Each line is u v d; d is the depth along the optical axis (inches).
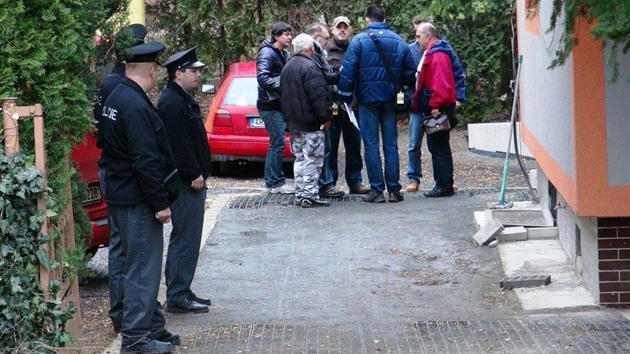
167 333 265.0
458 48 717.3
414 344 264.8
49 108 232.1
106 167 252.7
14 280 217.9
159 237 252.1
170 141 288.5
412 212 442.9
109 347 269.3
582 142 274.7
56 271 238.1
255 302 314.3
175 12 733.3
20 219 219.6
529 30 407.2
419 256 368.8
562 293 306.3
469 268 350.9
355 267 355.9
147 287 251.6
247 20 727.1
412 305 307.3
